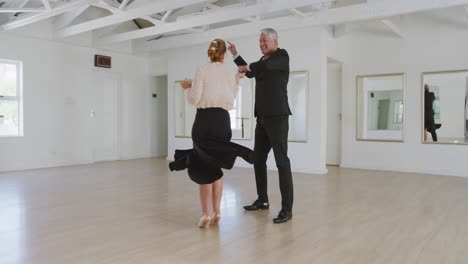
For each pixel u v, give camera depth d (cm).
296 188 509
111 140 872
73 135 788
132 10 589
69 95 780
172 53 861
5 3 639
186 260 238
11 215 354
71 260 238
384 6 552
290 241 277
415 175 650
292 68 691
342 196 452
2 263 232
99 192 471
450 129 668
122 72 885
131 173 648
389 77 729
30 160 718
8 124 700
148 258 242
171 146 873
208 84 292
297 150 691
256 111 349
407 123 708
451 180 591
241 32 702
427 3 516
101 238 284
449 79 667
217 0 757
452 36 661
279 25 657
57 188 500
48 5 568
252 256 246
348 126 772
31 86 719
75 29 695
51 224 323
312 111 673
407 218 346
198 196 446
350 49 766
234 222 330
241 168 725
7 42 684
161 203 408
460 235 293
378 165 739
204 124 293
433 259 240
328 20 604
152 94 962
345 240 279
